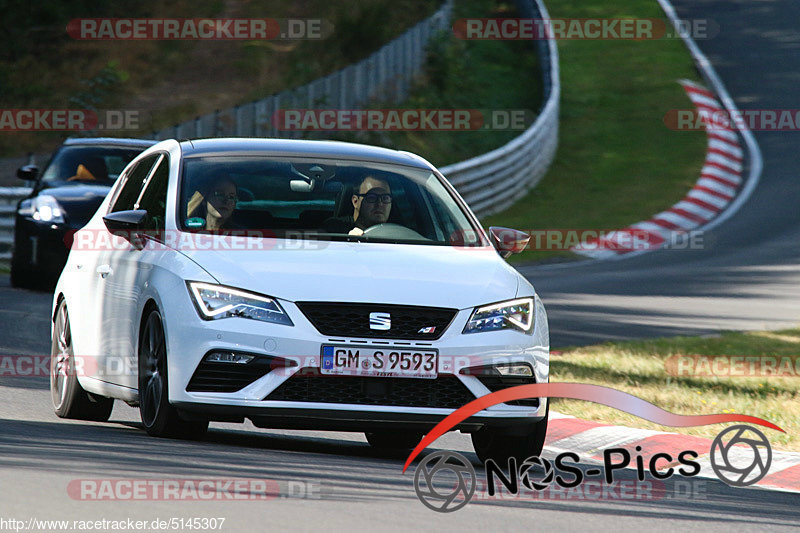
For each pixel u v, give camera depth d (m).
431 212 25.19
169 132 81.38
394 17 134.25
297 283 21.50
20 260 50.25
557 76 117.81
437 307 21.67
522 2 146.75
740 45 143.62
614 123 118.19
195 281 21.66
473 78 125.44
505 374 21.92
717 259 74.81
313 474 19.42
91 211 49.31
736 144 113.12
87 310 25.56
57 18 130.25
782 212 91.69
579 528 16.97
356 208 24.59
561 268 71.06
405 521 16.30
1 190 60.22
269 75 118.31
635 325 48.72
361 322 21.31
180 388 21.31
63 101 113.25
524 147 94.25
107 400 26.45
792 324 50.22
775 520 19.36
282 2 134.25
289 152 25.92
